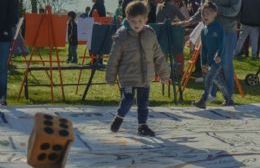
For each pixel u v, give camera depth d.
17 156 5.93
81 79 13.33
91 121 8.05
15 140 6.70
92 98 10.82
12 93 11.15
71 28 17.00
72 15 17.11
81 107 9.22
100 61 11.82
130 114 8.53
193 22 10.63
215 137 7.23
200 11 10.49
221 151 6.45
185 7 15.64
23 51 12.97
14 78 13.41
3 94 9.42
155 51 7.17
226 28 9.88
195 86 12.66
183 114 8.89
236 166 5.82
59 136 2.85
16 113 8.43
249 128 7.91
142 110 7.17
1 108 8.84
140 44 6.98
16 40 12.79
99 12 20.00
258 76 13.83
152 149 6.47
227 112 9.20
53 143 2.85
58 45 10.41
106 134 7.21
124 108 7.18
